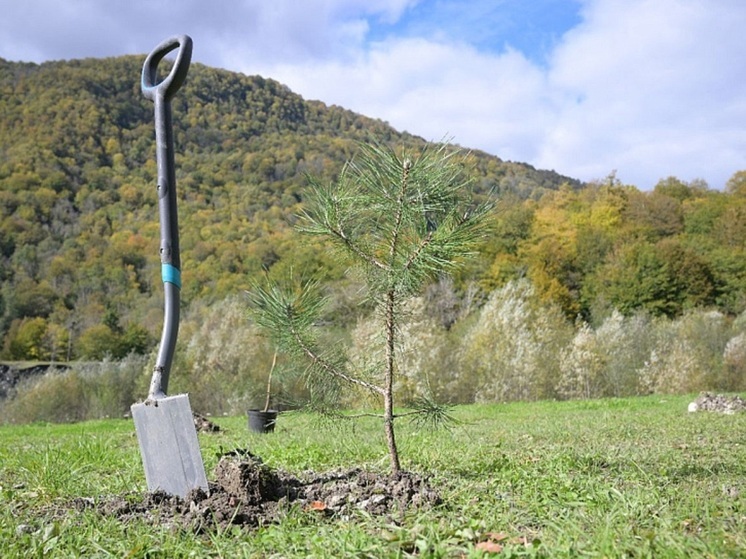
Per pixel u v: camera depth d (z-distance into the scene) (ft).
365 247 15.26
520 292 87.10
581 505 12.82
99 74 198.39
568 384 84.74
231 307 84.12
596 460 19.84
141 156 180.55
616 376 88.12
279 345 16.06
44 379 84.53
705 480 16.16
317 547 10.18
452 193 14.58
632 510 11.91
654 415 43.65
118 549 10.69
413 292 15.21
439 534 10.46
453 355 79.36
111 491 16.46
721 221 150.51
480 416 49.21
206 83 215.31
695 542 9.60
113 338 119.55
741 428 32.40
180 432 13.70
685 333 96.78
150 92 16.21
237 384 77.36
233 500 12.60
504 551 9.44
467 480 16.49
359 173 14.85
